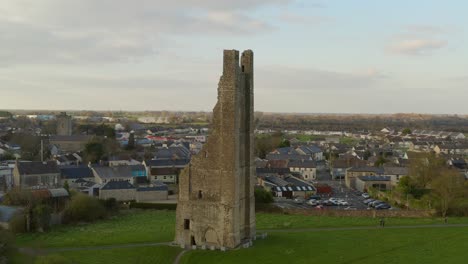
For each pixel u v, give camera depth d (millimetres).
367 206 154250
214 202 90188
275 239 97688
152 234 104500
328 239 98625
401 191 157750
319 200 163625
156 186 163250
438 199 134625
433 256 86188
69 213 122562
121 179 182750
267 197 143875
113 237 101188
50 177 176250
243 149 93750
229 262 81188
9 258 75812
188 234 92188
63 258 75250
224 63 89125
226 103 89000
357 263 81438
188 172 92375
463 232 107000
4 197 134125
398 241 97438
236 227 90062
